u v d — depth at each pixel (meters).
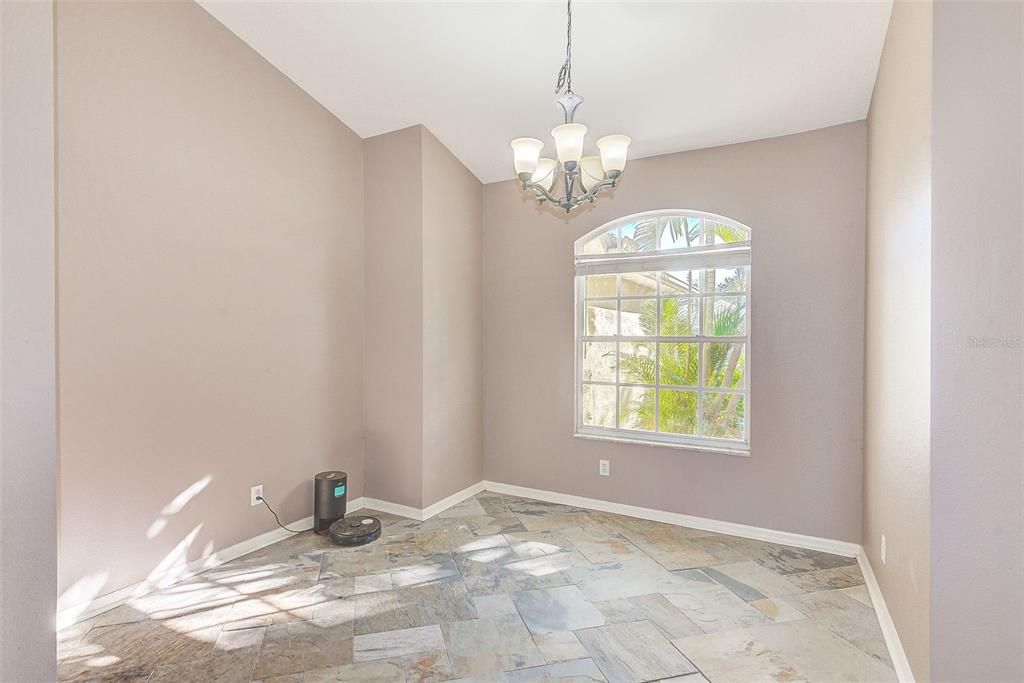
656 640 2.18
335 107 3.54
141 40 2.53
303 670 1.99
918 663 1.73
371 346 3.82
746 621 2.32
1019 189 1.45
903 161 1.94
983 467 1.50
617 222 3.73
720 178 3.35
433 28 2.73
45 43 0.59
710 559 2.95
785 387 3.16
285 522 3.28
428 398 3.66
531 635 2.23
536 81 3.04
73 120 2.28
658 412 3.66
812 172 3.08
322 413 3.54
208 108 2.84
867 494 2.79
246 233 3.04
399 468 3.69
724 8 2.36
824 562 2.90
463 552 3.06
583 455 3.85
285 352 3.28
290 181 3.31
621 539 3.25
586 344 3.94
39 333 0.57
